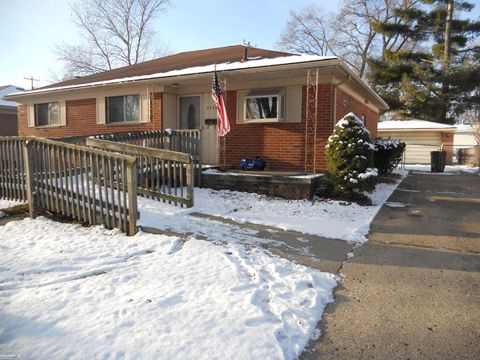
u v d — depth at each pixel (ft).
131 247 17.11
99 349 9.44
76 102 48.08
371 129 55.72
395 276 14.73
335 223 21.81
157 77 38.42
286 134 35.91
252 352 9.57
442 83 88.69
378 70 95.20
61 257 15.67
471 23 91.56
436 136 79.92
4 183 25.81
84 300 11.94
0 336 9.93
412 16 94.99
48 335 10.00
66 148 21.31
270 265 15.28
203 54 52.42
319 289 13.34
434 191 35.14
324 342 10.31
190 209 23.62
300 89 35.14
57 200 22.17
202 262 15.38
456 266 15.80
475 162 69.56
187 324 10.67
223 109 31.89
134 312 11.18
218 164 38.22
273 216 23.07
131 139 29.45
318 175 29.76
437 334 10.71
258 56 41.81
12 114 88.22
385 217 23.94
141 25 119.34
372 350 9.96
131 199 18.80
